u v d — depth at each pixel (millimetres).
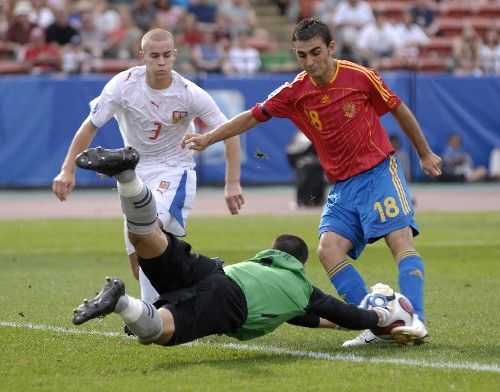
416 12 101562
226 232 55375
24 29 91250
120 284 21281
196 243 50656
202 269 23359
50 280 38906
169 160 30297
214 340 26938
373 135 27109
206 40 90688
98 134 79750
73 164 28812
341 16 98188
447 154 86125
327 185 83875
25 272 41219
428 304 32625
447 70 91938
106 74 85188
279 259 24453
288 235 25469
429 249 47750
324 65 26578
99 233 55438
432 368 22953
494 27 103562
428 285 36875
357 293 26453
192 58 87375
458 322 29281
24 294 35344
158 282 23141
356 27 97875
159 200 29422
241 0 102312
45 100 80688
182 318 22609
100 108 29219
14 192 81062
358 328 24781
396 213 26672
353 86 26859
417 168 86438
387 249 48125
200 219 62250
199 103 29719
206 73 85625
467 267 41781
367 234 26672
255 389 21188
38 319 30297
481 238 52062
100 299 21094
